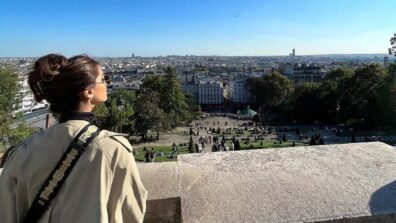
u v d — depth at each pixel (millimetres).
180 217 1296
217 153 1656
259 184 1366
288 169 1474
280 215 1232
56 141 889
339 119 40438
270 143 29828
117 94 39000
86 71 959
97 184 834
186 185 1353
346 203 1267
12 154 926
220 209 1257
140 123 34938
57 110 968
